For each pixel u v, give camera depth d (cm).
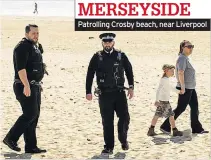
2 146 855
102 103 818
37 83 800
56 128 995
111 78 810
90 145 873
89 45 3153
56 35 3819
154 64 2189
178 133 934
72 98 1344
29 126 813
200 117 1098
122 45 3139
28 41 786
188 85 952
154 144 877
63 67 2055
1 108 1185
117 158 790
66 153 819
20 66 772
